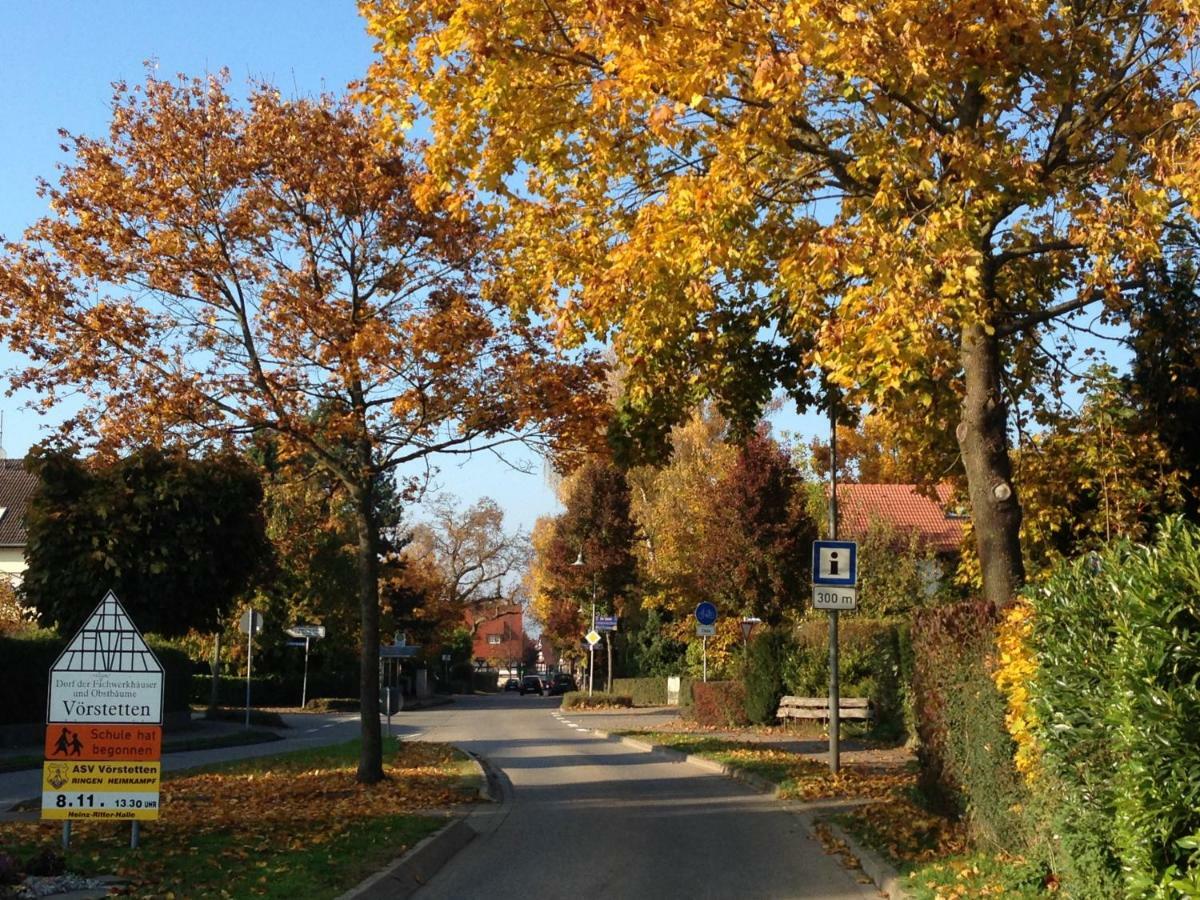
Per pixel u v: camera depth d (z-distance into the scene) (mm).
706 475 47969
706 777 19797
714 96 11703
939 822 11719
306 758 22594
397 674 52938
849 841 11938
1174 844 5551
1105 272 11461
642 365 13656
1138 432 15070
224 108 16016
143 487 23172
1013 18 10930
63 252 15219
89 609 22812
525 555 81875
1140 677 5578
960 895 8578
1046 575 8523
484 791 16875
